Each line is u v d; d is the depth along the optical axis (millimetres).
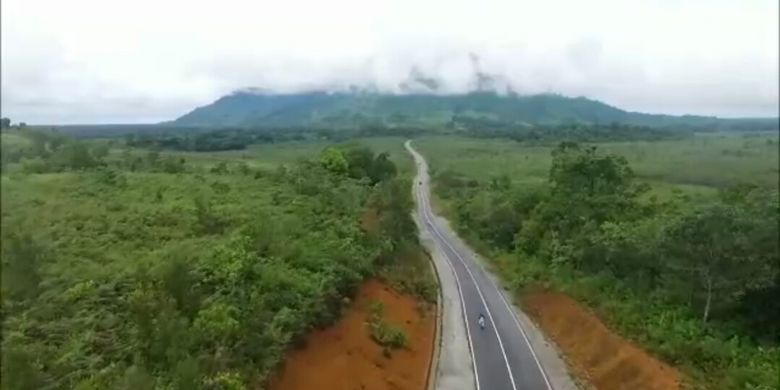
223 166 72312
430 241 78750
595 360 39688
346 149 79500
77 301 31766
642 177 106312
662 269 44875
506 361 40750
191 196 53062
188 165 76562
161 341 25766
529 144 195000
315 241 41812
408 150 186125
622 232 48469
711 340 35844
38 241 38062
